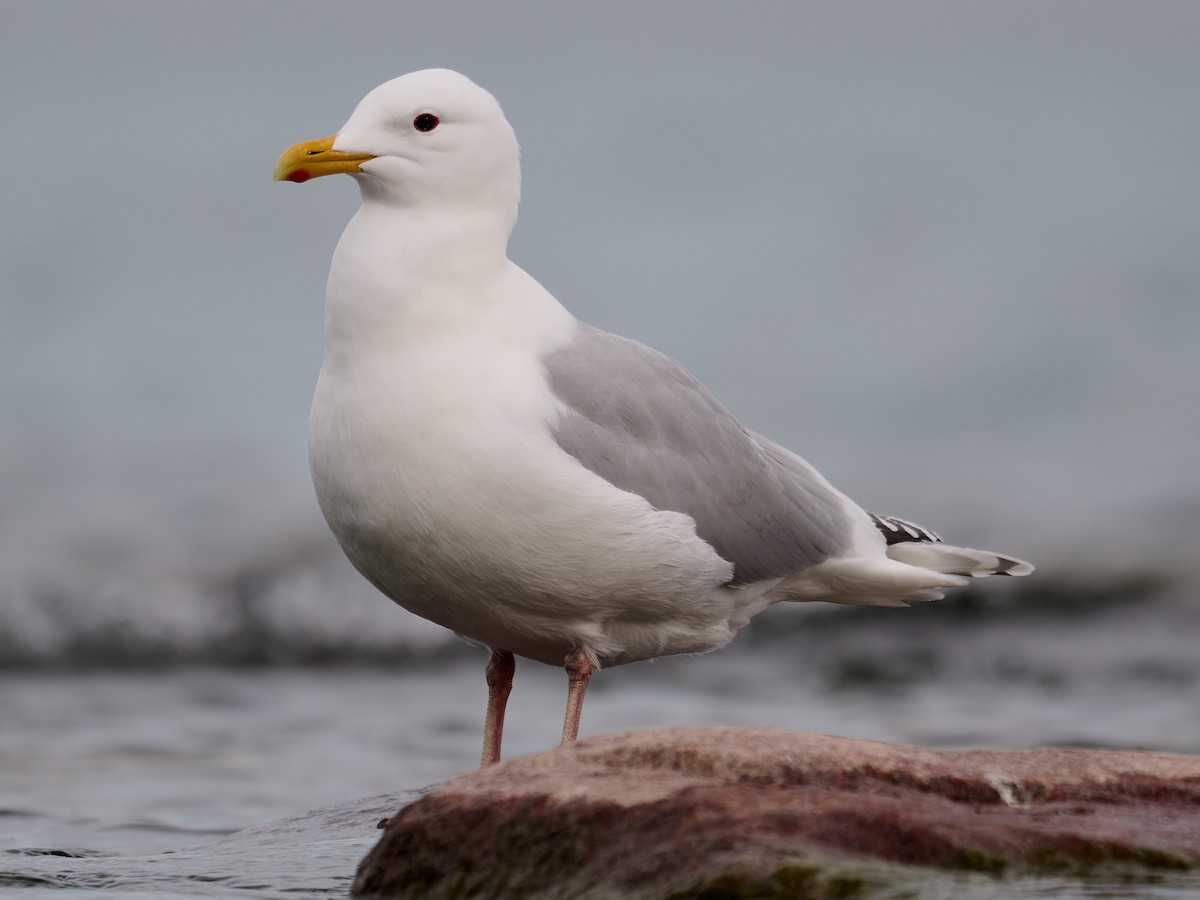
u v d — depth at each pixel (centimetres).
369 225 802
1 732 1264
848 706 1321
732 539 846
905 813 582
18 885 714
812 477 928
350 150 799
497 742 875
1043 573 1691
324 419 789
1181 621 1575
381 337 777
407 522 776
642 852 571
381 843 637
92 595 1705
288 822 865
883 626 1580
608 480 793
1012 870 566
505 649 871
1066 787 643
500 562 783
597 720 1277
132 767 1133
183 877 726
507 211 815
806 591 929
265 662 1606
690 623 859
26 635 1631
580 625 827
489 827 606
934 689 1388
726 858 553
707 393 874
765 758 623
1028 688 1383
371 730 1270
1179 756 677
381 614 1672
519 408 770
